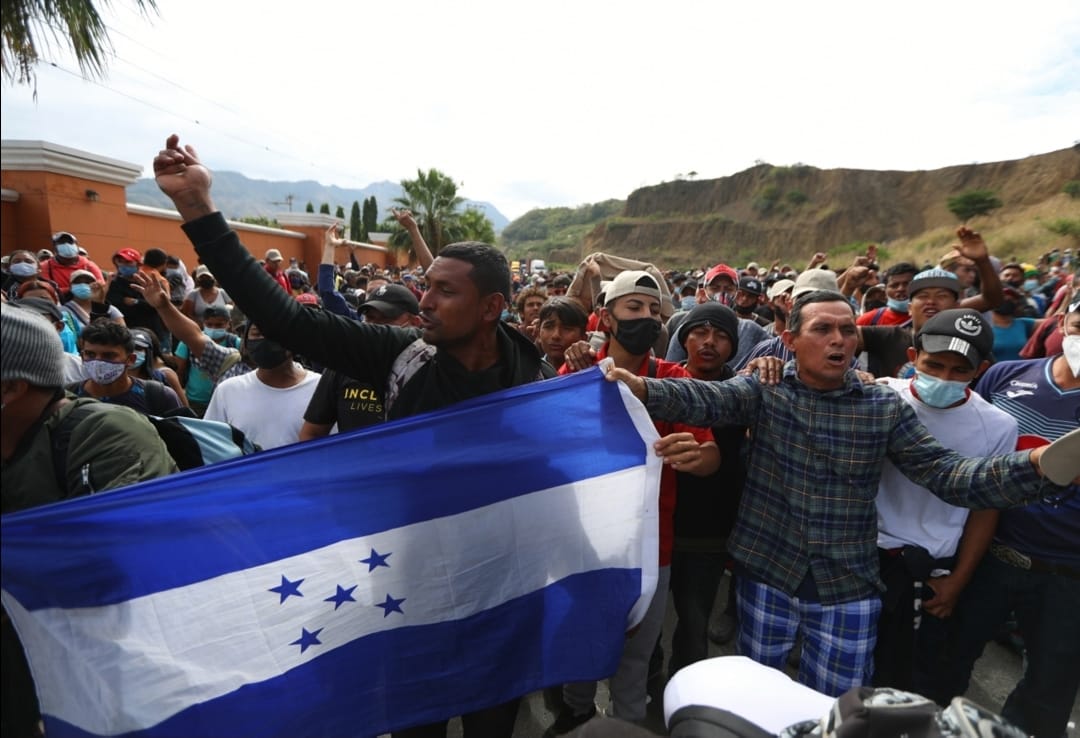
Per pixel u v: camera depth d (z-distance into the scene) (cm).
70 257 695
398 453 183
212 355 389
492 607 196
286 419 314
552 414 200
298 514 171
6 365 139
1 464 153
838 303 207
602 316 275
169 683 154
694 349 266
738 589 234
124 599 150
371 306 309
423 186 4997
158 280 378
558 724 276
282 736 169
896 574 234
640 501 207
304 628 172
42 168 1386
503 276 185
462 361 198
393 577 184
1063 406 241
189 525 157
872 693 91
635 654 249
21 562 137
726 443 259
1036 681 236
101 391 284
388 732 183
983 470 191
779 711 102
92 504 144
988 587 241
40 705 141
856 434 209
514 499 196
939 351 219
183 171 168
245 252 175
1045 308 900
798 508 212
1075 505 219
